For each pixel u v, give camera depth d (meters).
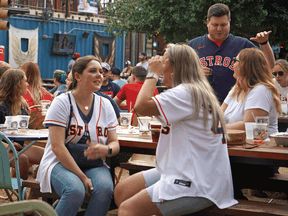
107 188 2.44
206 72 3.53
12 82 3.47
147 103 2.07
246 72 2.90
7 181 2.47
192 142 2.07
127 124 3.56
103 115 2.72
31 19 15.57
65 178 2.39
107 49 17.80
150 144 2.67
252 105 2.81
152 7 13.59
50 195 2.59
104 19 17.55
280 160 2.30
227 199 2.16
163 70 2.20
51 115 2.49
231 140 2.51
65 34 16.25
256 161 2.37
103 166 2.70
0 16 6.14
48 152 2.63
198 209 2.03
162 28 13.41
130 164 3.20
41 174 2.57
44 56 16.09
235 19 12.30
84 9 17.03
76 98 2.62
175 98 2.05
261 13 11.82
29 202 1.07
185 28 13.45
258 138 2.68
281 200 4.00
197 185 2.00
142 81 5.20
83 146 2.57
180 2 13.08
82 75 2.60
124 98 5.27
